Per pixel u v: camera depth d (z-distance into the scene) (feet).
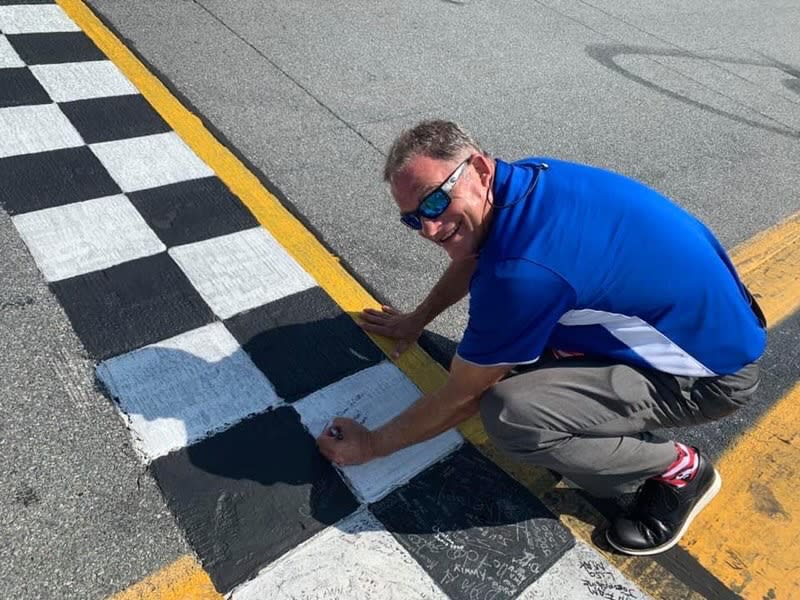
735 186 12.60
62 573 5.29
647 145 13.33
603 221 5.22
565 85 15.01
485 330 5.22
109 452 6.17
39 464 5.96
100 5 13.43
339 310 8.20
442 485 6.55
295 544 5.80
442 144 4.92
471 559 5.96
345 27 15.14
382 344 7.93
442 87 13.66
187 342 7.32
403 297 8.64
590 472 5.94
